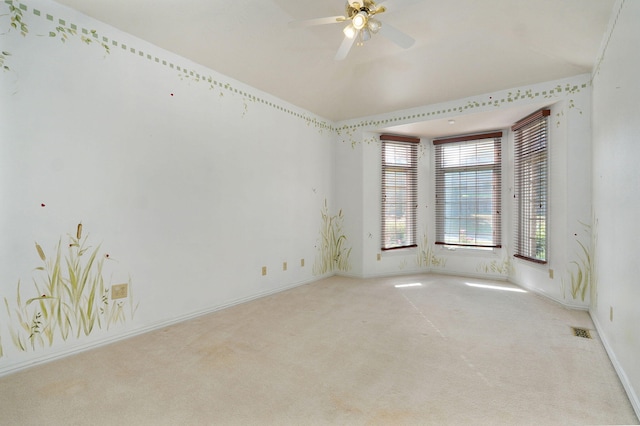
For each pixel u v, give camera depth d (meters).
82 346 2.24
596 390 1.78
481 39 3.00
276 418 1.55
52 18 2.08
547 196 3.53
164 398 1.71
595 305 2.80
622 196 1.97
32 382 1.85
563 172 3.27
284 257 3.91
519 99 3.50
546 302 3.42
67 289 2.17
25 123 1.98
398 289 3.97
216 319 2.91
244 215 3.40
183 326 2.73
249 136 3.45
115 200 2.40
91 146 2.27
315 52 3.20
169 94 2.73
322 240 4.54
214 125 3.09
